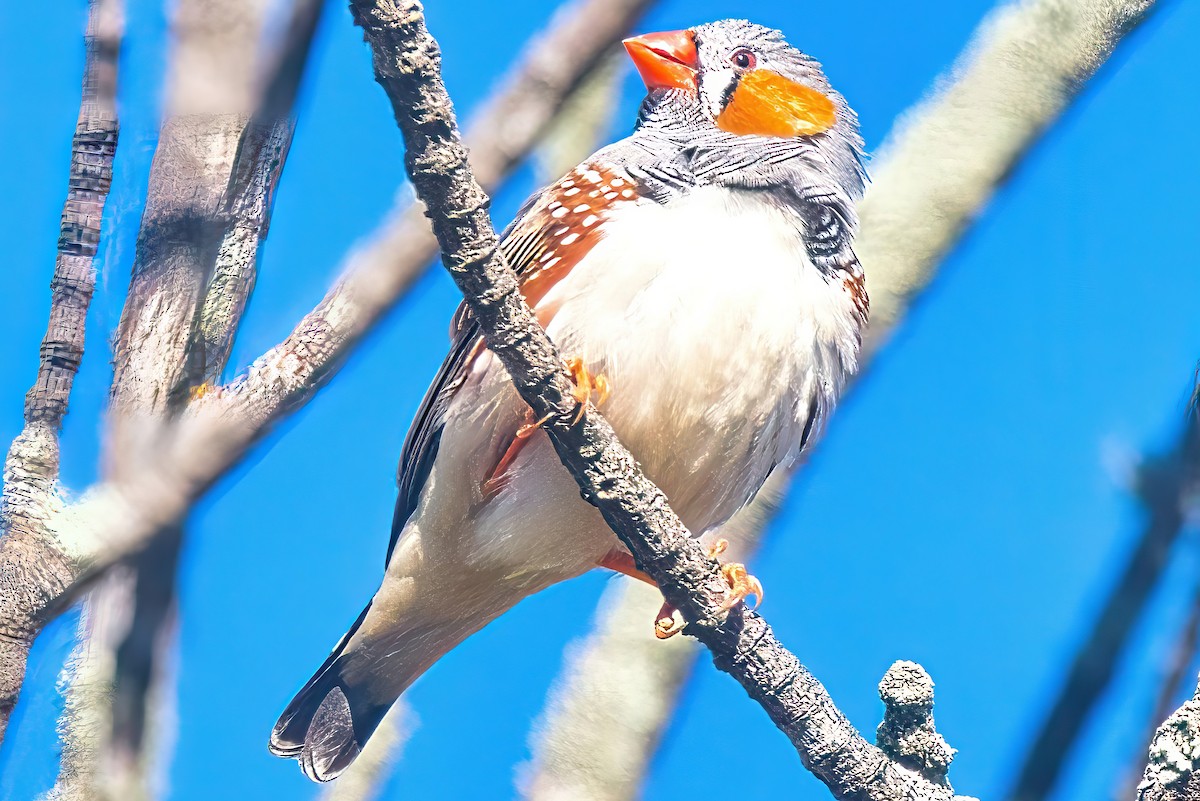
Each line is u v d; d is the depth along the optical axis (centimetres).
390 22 463
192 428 490
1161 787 484
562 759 603
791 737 606
